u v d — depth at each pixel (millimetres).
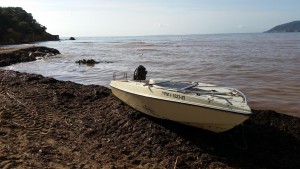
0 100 12250
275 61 34969
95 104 11969
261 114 10953
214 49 61562
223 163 7707
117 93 11078
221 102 8055
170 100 8797
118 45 87875
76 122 10188
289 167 7762
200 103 8273
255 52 50938
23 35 114875
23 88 14359
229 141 8711
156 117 9641
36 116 10555
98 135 9258
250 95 16859
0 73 18969
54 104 11969
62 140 8805
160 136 8789
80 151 8195
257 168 7621
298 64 31438
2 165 7055
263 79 21984
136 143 8633
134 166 7566
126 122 9750
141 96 9648
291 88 18469
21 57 39062
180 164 7621
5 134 8852
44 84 15109
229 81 21328
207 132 9023
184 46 76562
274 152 8438
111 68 29891
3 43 97938
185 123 8922
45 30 145250
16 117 10328
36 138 8773
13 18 118438
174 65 31812
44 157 7648
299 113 13398
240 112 7641
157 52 53375
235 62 34031
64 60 39312
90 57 43656
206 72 25953
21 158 7492
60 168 7191
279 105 14695
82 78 23688
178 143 8477
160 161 7781
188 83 10125
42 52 47375
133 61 36719
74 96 12969
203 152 8094
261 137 9102
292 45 75688
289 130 9781
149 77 23562
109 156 7980
